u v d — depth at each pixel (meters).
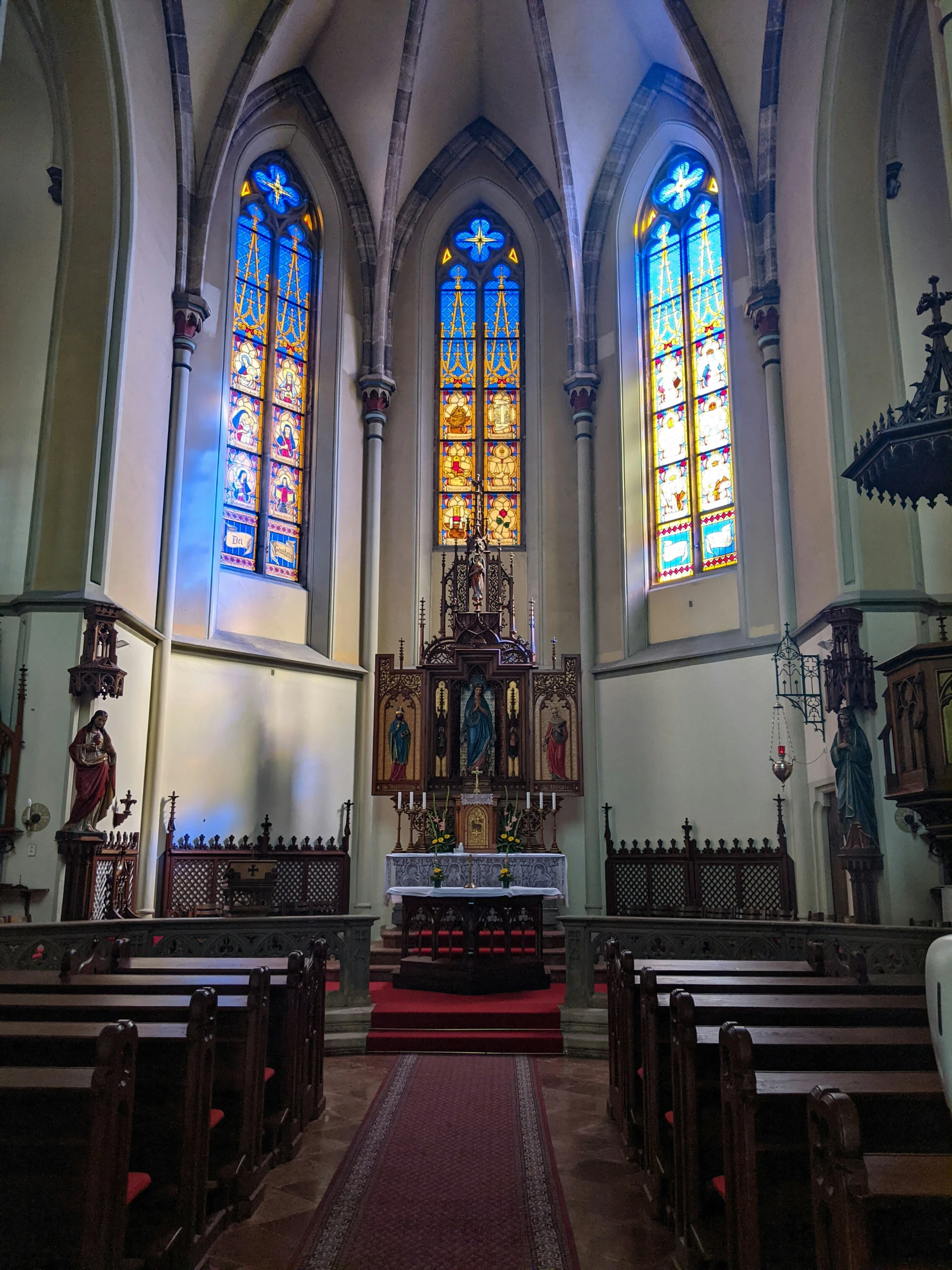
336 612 17.11
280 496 17.22
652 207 18.50
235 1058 5.58
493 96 18.81
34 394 13.35
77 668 11.71
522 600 18.20
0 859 11.33
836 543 12.56
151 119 14.02
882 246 13.08
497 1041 9.74
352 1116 7.45
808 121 13.68
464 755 15.91
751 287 15.50
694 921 9.89
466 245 19.78
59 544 12.36
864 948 8.93
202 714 14.91
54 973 6.80
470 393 19.31
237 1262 4.86
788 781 14.22
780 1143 3.95
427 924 14.09
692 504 17.03
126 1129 3.88
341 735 16.83
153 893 13.58
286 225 17.95
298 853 15.07
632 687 16.75
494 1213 5.51
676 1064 5.09
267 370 17.30
